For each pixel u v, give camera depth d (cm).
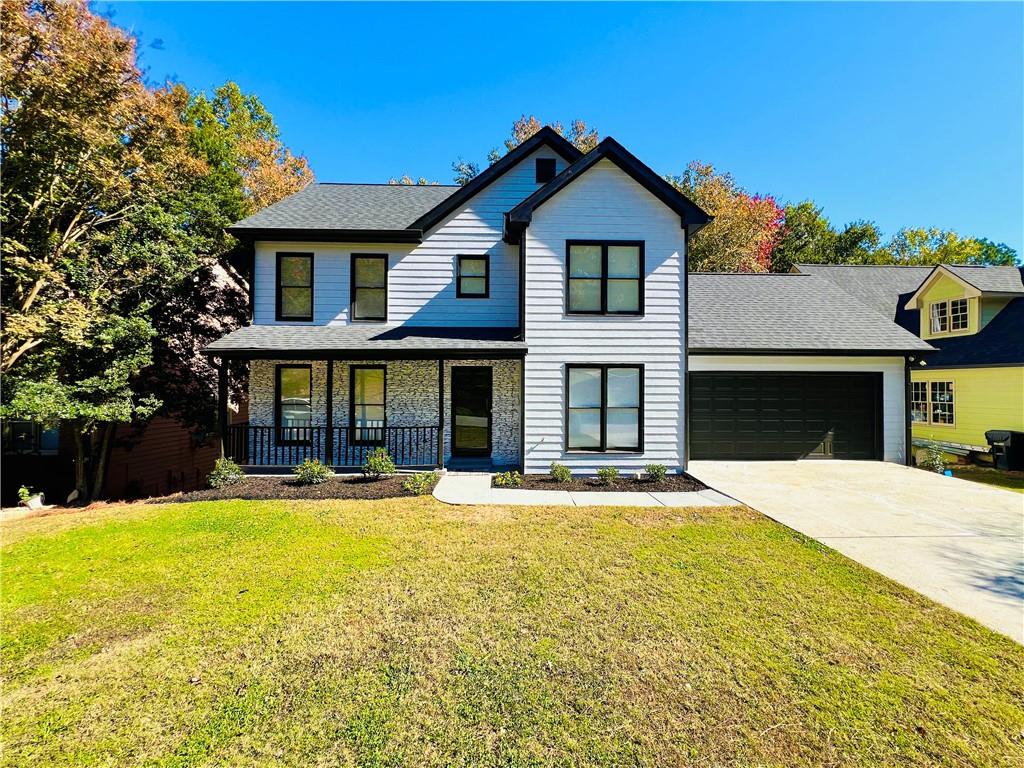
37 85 909
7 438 1169
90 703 301
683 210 992
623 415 1006
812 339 1177
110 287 1055
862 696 305
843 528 652
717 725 279
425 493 859
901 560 536
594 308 1008
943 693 309
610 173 1002
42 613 420
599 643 366
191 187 1232
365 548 577
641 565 523
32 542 607
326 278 1138
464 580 484
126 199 1104
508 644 364
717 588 464
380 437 1129
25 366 948
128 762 254
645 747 262
